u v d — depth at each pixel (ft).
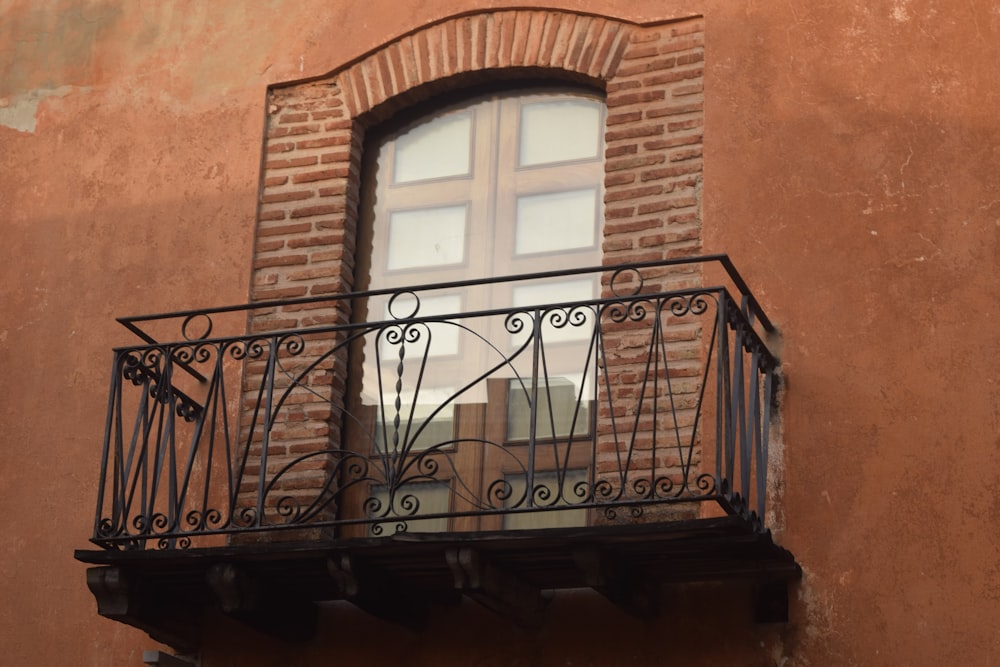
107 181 28.04
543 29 26.32
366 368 25.96
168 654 24.22
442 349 25.76
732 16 25.14
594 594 22.98
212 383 23.52
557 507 20.95
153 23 28.96
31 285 27.81
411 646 23.63
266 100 27.63
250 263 26.53
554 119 26.53
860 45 24.21
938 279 22.54
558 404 24.71
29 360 27.30
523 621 22.80
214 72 28.12
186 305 26.68
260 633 24.44
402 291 22.81
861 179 23.44
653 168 24.80
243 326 26.18
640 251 24.43
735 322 21.67
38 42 29.66
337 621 24.14
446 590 23.30
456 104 27.22
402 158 27.25
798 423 22.52
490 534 20.99
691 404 23.31
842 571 21.63
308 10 27.94
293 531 24.75
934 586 21.16
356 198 26.96
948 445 21.72
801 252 23.38
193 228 27.14
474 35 26.73
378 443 25.44
